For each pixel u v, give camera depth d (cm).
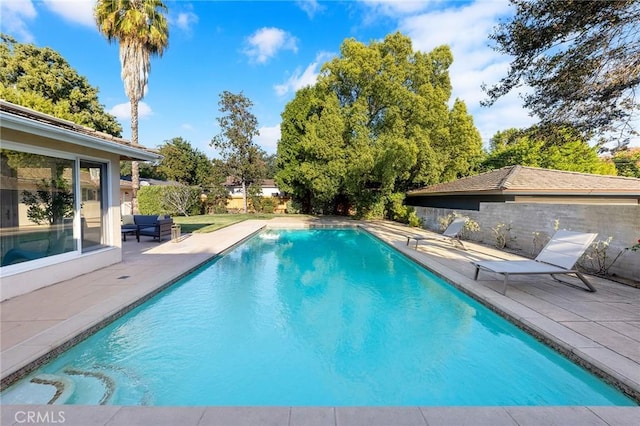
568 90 525
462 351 398
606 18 454
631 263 596
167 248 979
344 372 354
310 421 222
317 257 1005
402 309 545
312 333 453
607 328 378
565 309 445
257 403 299
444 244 1098
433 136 1802
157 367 357
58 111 1680
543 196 1111
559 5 466
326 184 2014
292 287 671
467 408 238
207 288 655
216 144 2530
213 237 1231
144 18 1468
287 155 2509
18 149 504
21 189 513
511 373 347
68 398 292
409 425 219
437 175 1792
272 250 1126
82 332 374
